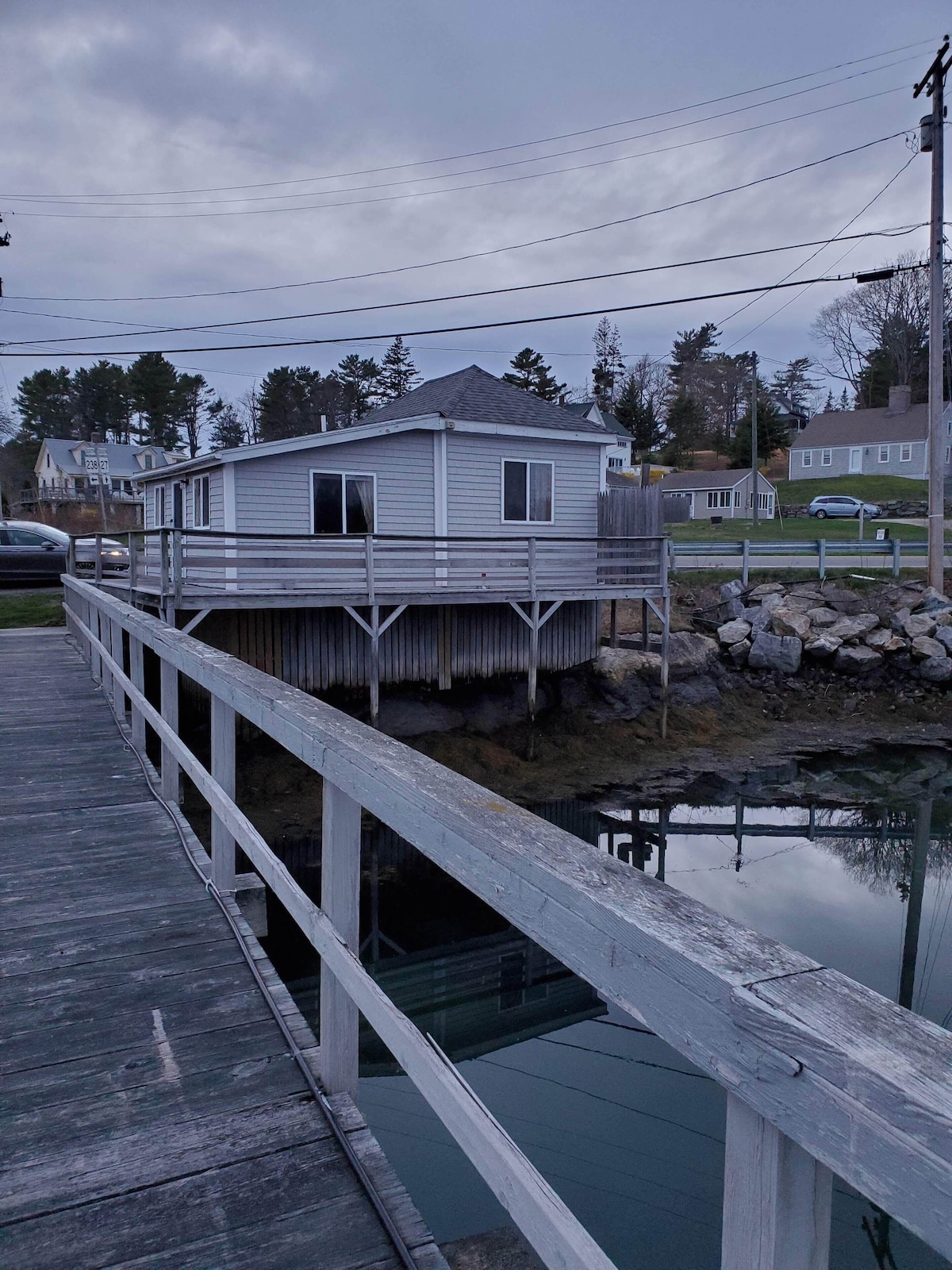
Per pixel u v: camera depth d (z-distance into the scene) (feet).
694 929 2.97
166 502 54.34
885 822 36.06
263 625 41.29
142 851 13.48
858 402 207.41
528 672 46.16
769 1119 2.45
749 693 53.31
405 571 46.39
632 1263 12.05
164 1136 6.73
